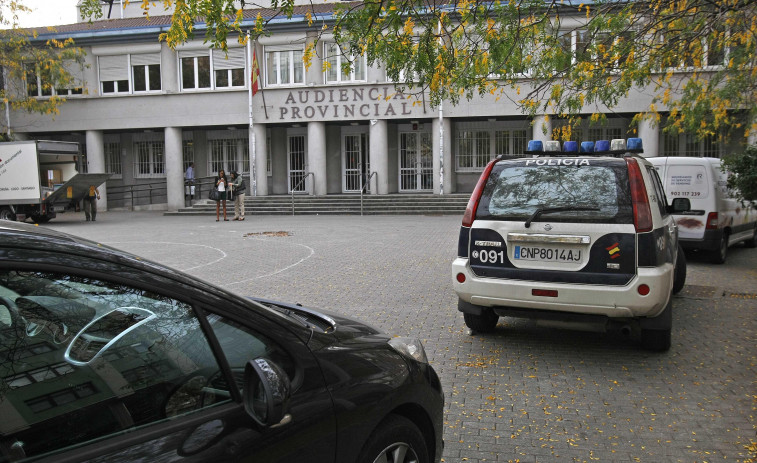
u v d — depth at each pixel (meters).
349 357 2.71
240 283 9.91
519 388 5.11
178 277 2.22
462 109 25.75
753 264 12.02
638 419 4.46
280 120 27.17
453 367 5.67
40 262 1.85
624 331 5.73
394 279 10.12
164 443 1.93
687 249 12.05
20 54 25.38
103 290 1.99
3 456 1.67
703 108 12.24
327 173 29.75
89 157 28.86
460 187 28.75
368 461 2.63
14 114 28.83
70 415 1.84
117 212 29.67
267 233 17.70
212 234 17.69
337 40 6.69
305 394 2.40
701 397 4.86
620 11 8.12
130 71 28.41
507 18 7.50
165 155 28.73
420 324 7.22
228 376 2.19
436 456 3.17
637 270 5.34
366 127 29.28
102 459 1.80
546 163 5.92
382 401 2.70
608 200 5.52
